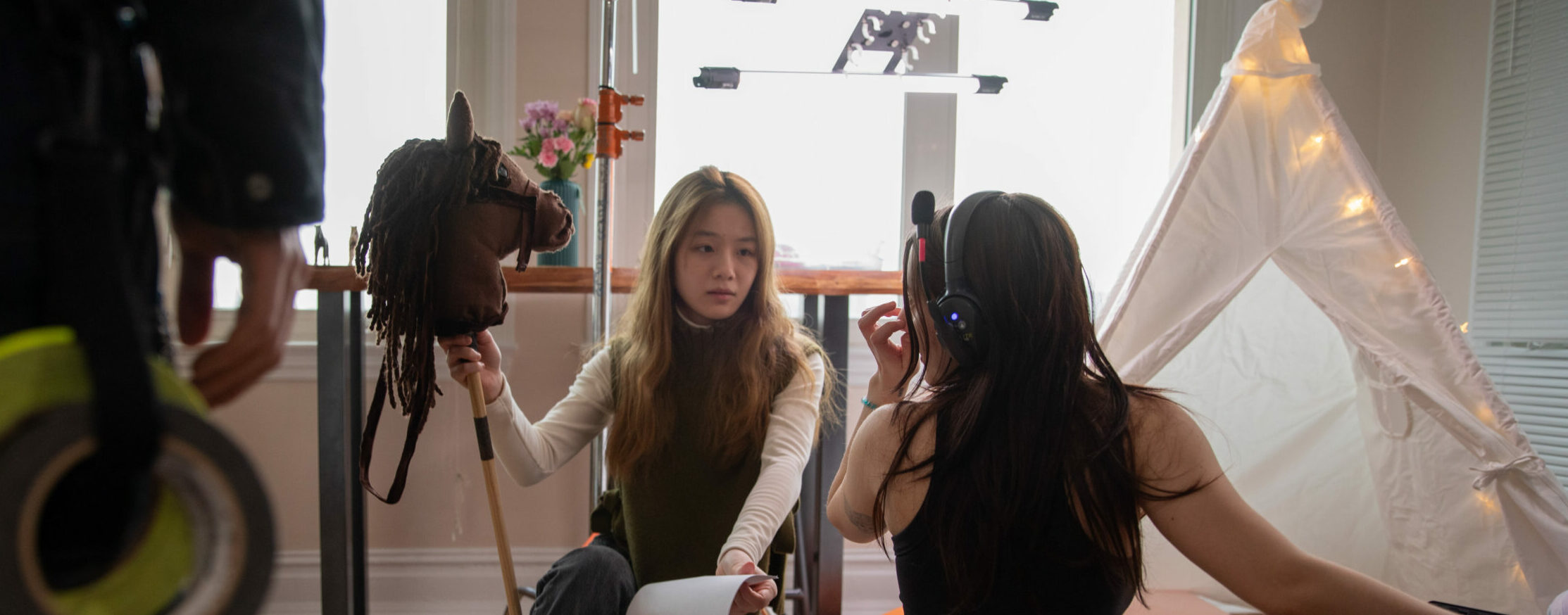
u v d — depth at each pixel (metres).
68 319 0.40
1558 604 0.92
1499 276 1.80
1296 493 1.64
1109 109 2.13
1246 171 1.41
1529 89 1.74
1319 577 0.62
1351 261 1.35
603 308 1.39
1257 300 1.61
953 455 0.70
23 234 0.43
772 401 1.27
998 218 0.73
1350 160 1.38
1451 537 1.36
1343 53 2.13
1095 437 0.67
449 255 1.01
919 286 0.83
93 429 0.38
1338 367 1.60
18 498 0.36
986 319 0.71
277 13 0.49
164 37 0.46
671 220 1.25
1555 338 1.67
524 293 1.88
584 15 1.93
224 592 0.42
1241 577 0.64
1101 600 0.67
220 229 0.52
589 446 1.91
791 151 2.03
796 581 1.63
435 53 1.93
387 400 1.83
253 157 0.47
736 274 1.23
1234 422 1.64
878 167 2.05
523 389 1.90
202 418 0.42
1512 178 1.77
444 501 1.86
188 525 0.42
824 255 2.05
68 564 0.40
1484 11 1.86
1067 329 0.71
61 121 0.44
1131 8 2.13
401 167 0.99
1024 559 0.67
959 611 0.69
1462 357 1.26
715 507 1.22
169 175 0.46
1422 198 2.02
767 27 2.02
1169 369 1.62
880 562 1.99
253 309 0.50
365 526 1.62
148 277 0.50
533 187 1.06
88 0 0.44
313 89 0.52
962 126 2.09
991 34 2.10
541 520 1.90
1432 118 1.99
